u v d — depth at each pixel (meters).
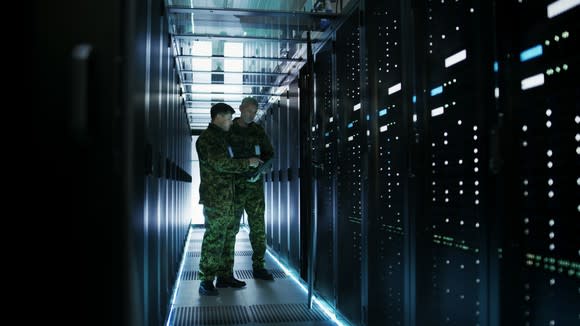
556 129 1.54
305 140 5.00
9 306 1.40
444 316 2.30
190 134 12.91
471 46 2.02
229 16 4.47
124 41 1.50
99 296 1.44
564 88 1.49
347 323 3.81
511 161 1.72
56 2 1.45
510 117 1.73
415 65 2.49
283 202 7.18
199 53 6.14
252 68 6.62
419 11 2.50
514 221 1.72
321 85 4.74
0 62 1.41
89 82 1.40
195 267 6.97
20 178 1.42
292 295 5.00
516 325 1.71
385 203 3.04
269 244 8.92
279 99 7.68
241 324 3.96
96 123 1.44
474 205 2.01
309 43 4.32
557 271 1.54
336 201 4.15
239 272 6.29
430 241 2.44
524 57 1.69
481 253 1.91
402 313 2.69
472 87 2.01
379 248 3.14
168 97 4.29
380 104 3.12
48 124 1.43
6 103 1.42
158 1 3.19
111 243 1.44
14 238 1.42
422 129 2.47
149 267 2.52
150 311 2.60
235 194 5.33
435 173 2.38
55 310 1.42
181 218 7.30
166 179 4.02
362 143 3.38
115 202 1.45
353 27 3.72
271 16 4.26
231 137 5.27
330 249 4.40
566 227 1.49
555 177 1.54
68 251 1.43
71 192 1.44
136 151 1.75
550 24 1.55
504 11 1.75
